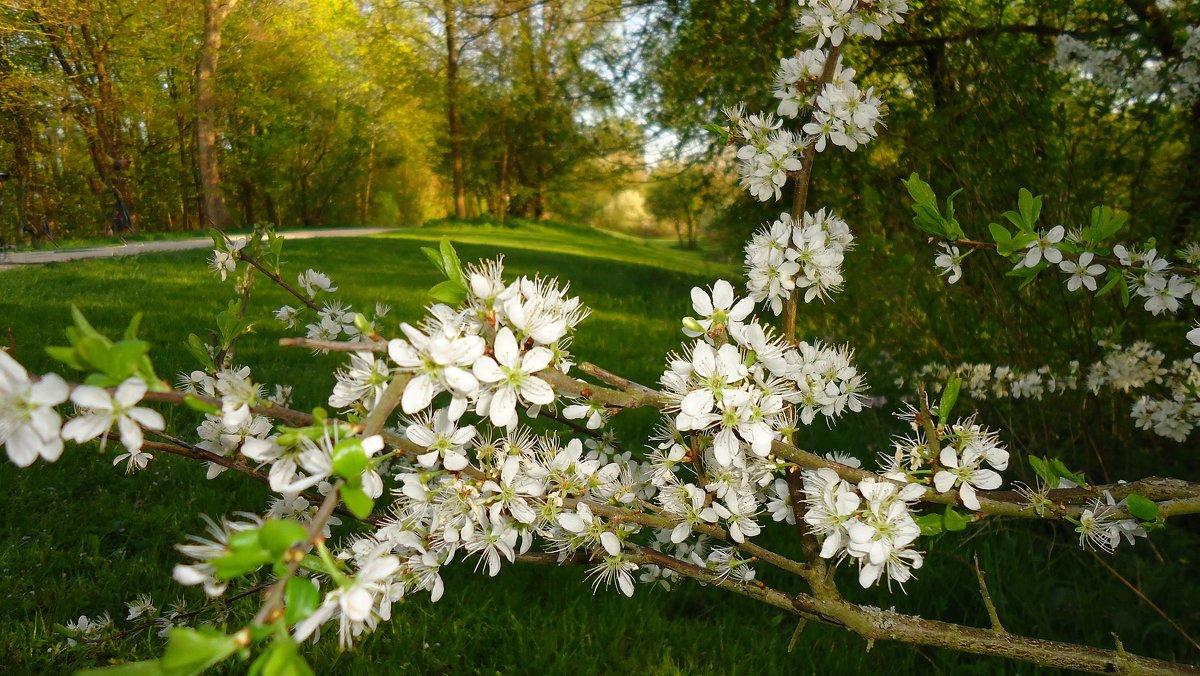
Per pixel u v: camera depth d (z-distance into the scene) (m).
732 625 3.02
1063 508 1.39
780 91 1.81
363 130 38.16
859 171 6.34
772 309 1.68
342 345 0.96
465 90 31.64
